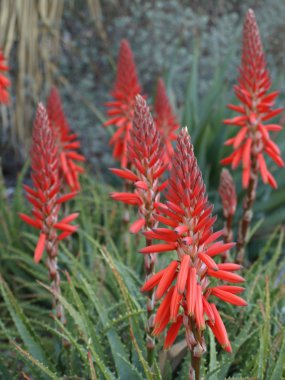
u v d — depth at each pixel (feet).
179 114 6.90
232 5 9.16
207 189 5.97
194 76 6.66
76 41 8.39
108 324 3.63
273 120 6.49
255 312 3.80
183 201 2.92
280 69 8.71
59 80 8.10
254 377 3.47
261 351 3.47
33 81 6.94
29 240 5.26
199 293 2.89
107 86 8.36
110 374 3.44
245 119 4.06
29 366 3.68
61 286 4.16
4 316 4.69
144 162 3.21
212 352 3.51
